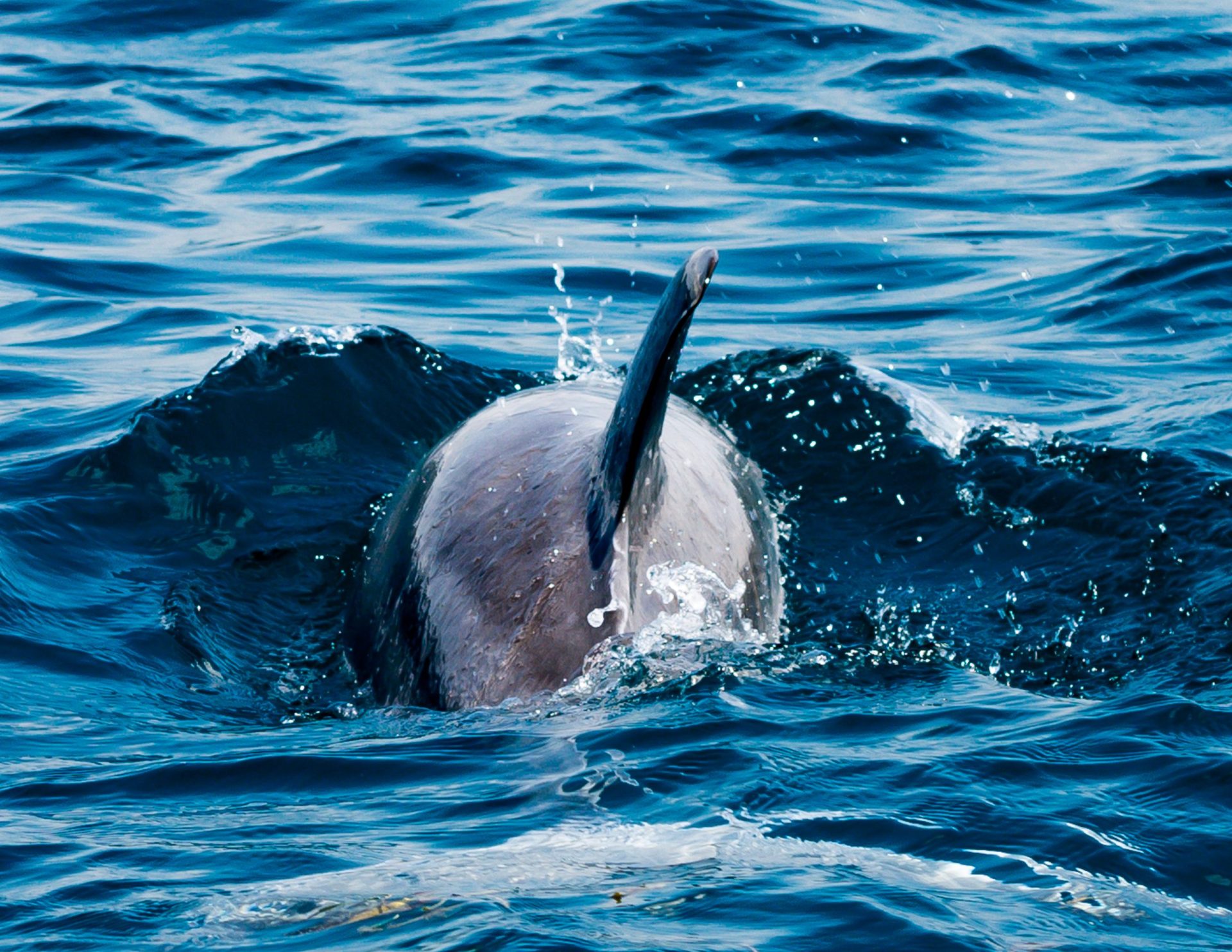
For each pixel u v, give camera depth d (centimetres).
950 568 2712
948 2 7875
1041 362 3897
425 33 7475
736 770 1698
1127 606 2489
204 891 1432
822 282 4578
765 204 5238
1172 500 2791
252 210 5178
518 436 2288
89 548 2681
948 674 2167
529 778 1705
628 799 1633
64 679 2181
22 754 1883
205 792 1731
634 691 1928
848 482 3022
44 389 3569
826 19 7425
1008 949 1287
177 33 7494
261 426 3103
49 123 6047
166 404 3091
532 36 7312
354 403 3219
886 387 3297
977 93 6406
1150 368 3831
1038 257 4731
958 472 3005
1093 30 7381
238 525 2814
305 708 2142
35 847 1555
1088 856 1477
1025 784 1659
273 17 7756
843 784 1659
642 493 1964
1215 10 7812
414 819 1605
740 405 3262
